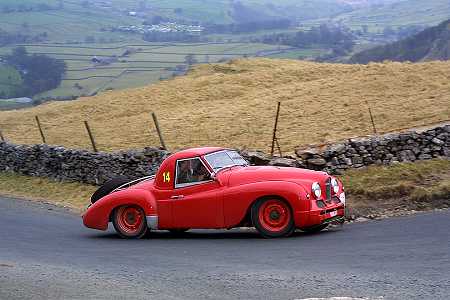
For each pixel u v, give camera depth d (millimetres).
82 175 26547
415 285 9188
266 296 9188
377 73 46844
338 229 14766
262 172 14539
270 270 10789
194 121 42250
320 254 11836
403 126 30125
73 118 53781
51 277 11328
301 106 41344
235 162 15492
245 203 14211
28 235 16984
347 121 34281
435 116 31125
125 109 53438
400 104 36156
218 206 14531
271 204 14062
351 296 8883
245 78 57750
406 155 21000
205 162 14906
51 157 28438
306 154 20891
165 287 10109
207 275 10758
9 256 13781
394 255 11211
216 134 36469
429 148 21047
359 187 18172
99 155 25844
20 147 30609
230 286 9875
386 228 14078
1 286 10828
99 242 15492
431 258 10766
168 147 34281
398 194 17391
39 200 24859
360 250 11883
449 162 20094
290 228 13922
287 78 55938
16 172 30672
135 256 13148
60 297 9875
